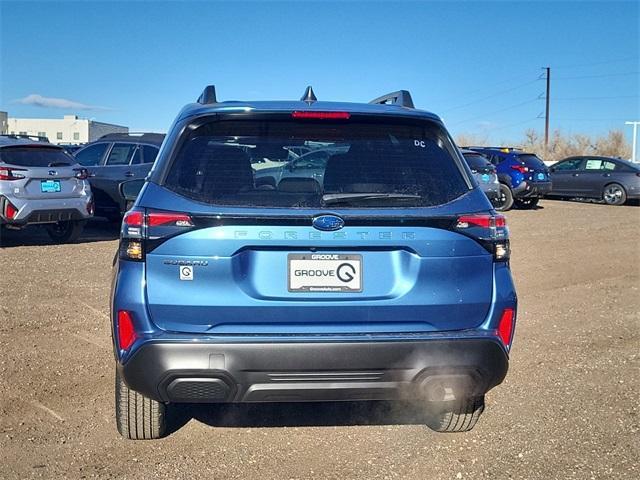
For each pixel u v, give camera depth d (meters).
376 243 3.45
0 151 10.72
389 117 3.77
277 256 3.42
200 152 3.61
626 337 6.60
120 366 3.46
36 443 4.11
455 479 3.76
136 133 14.24
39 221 10.95
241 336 3.38
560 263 10.77
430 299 3.51
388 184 3.61
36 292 7.90
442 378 3.50
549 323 7.13
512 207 21.81
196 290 3.38
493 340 3.54
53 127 56.56
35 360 5.57
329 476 3.78
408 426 4.45
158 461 3.91
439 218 3.51
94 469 3.80
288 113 3.69
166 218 3.37
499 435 4.32
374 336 3.44
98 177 13.41
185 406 4.71
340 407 4.74
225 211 3.37
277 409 4.70
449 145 3.83
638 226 16.00
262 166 3.60
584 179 23.67
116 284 3.46
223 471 3.81
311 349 3.37
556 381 5.34
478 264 3.58
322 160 3.64
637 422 4.54
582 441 4.24
